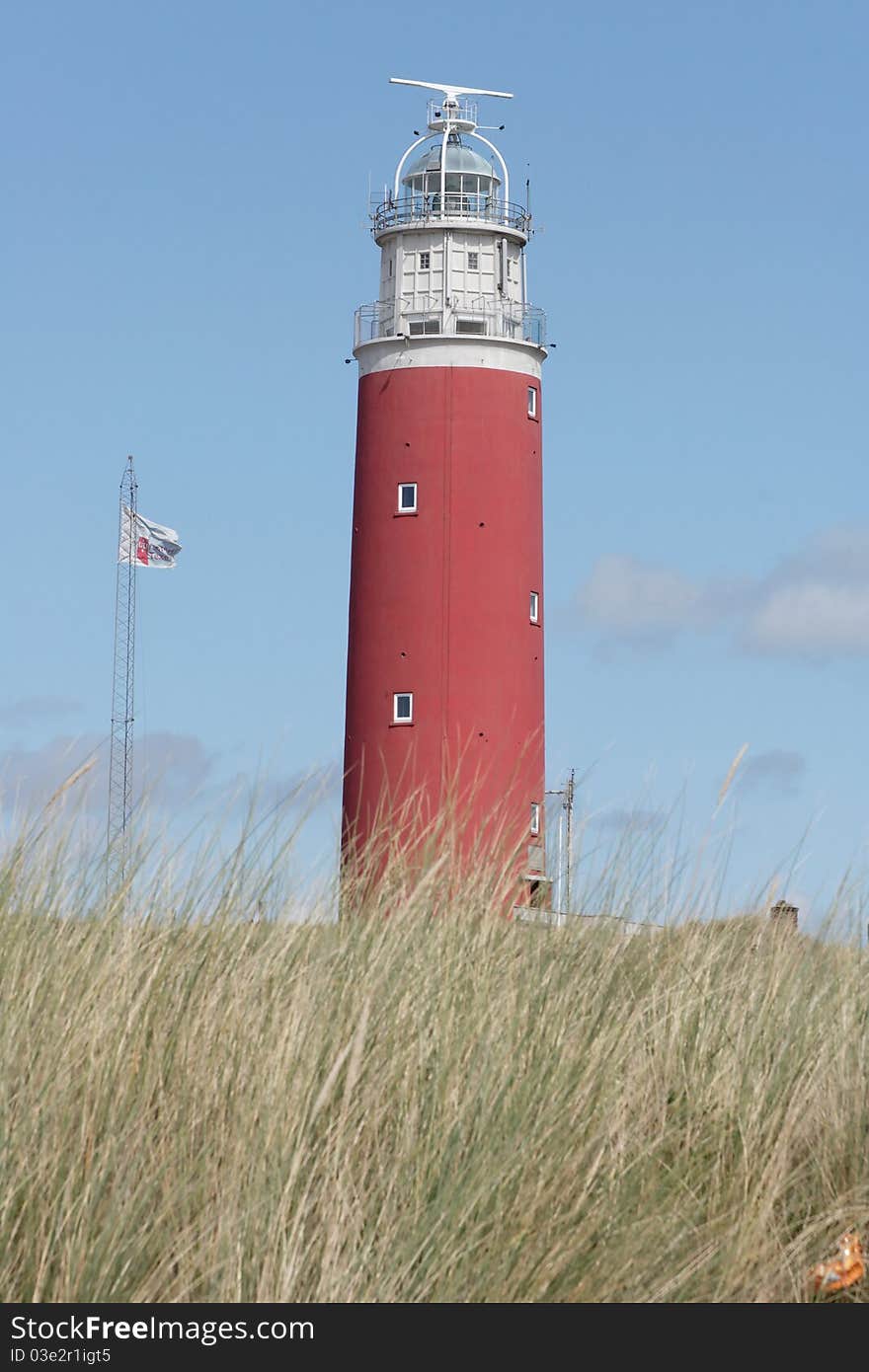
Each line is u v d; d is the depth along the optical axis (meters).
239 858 12.64
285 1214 9.06
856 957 14.59
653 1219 10.38
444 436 67.00
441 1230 9.38
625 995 13.20
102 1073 9.82
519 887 14.20
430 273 69.75
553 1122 10.63
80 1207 8.80
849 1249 10.77
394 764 65.19
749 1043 12.59
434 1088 10.60
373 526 67.56
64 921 11.61
